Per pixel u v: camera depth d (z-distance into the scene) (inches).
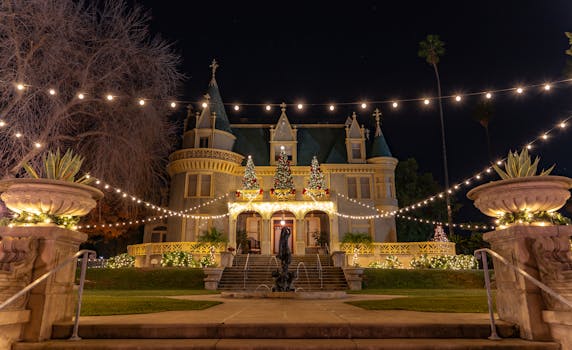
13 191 196.7
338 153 1391.5
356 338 182.9
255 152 1396.4
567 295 168.7
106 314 233.0
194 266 984.9
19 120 709.3
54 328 183.6
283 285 521.3
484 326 185.5
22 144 702.5
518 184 197.8
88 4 796.6
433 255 1066.7
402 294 533.0
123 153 899.4
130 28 852.6
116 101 868.0
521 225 189.6
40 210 197.3
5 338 166.2
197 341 175.0
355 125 1417.3
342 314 231.0
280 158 1187.9
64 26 747.4
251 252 1226.6
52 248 186.5
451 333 184.4
